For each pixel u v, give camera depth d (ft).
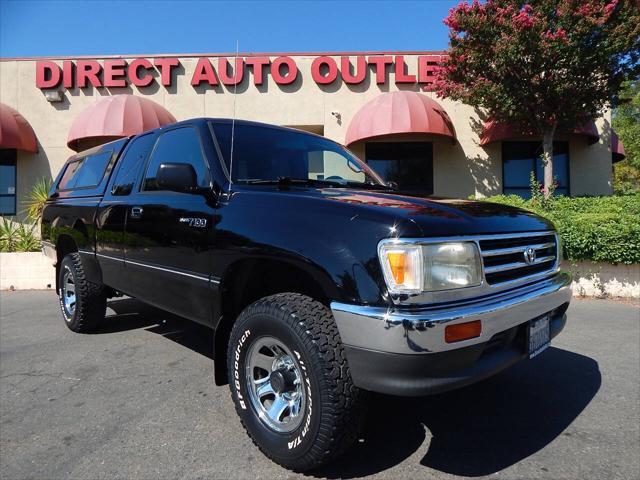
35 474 7.98
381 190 11.21
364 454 8.62
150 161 12.82
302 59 45.78
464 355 7.05
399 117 40.16
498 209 9.24
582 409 10.62
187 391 11.60
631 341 16.26
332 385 7.22
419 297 6.77
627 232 23.84
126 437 9.29
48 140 46.52
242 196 9.32
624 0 30.12
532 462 8.36
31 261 30.40
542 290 8.75
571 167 45.19
